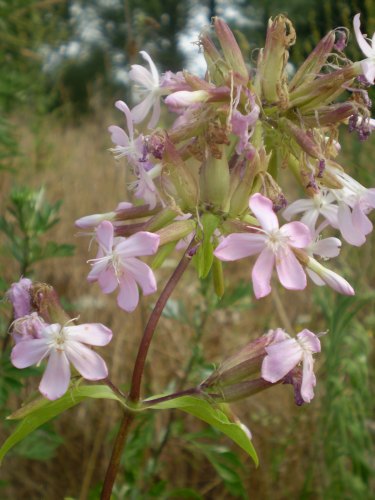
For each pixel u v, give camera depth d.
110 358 0.34
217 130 0.16
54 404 0.17
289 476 0.30
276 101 0.17
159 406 0.17
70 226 0.44
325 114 0.17
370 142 0.41
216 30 0.17
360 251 0.39
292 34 0.17
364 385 0.29
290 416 0.32
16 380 0.24
